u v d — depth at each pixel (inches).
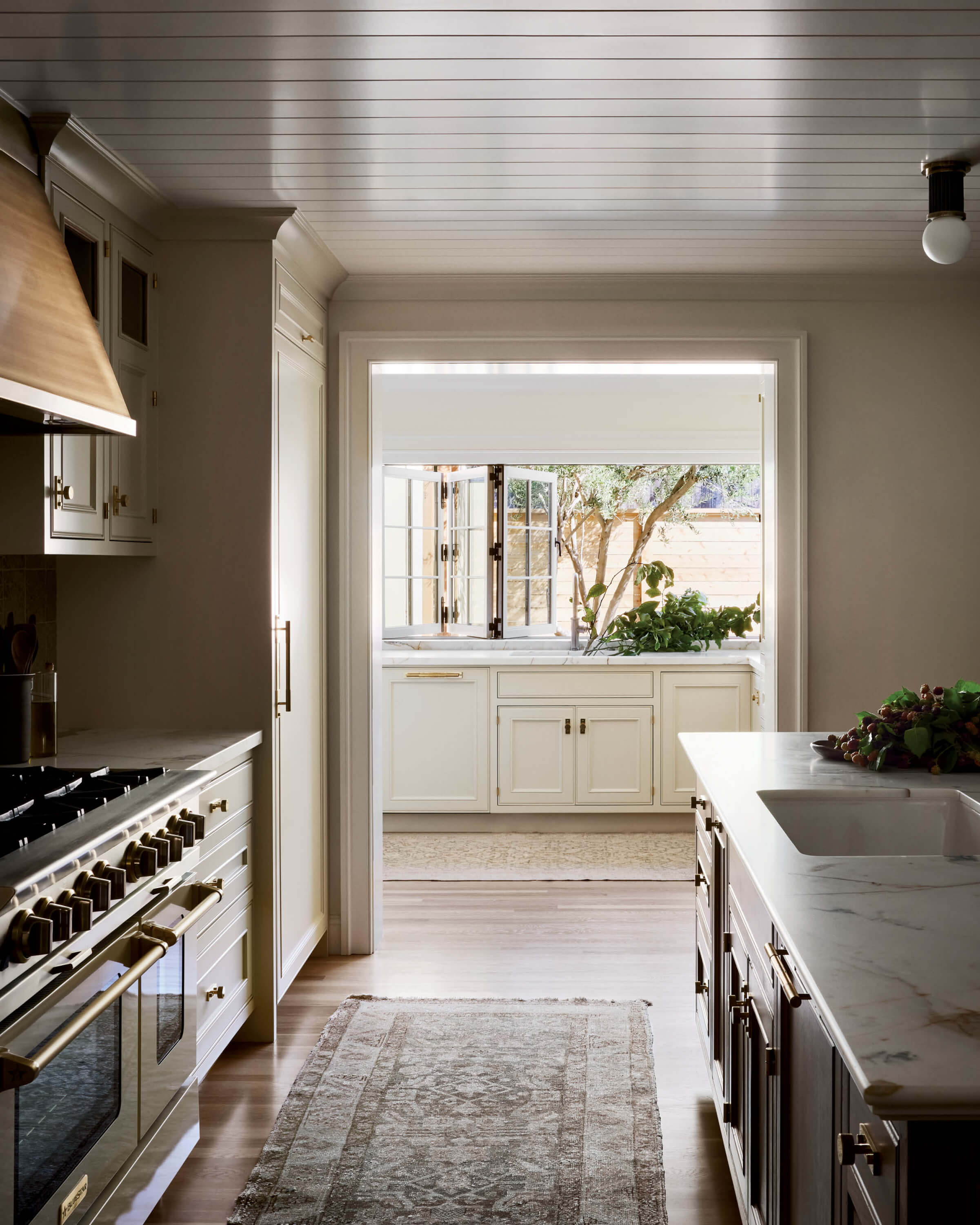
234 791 117.1
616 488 275.6
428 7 77.9
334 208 124.5
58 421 94.1
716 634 245.0
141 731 124.6
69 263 95.9
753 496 276.1
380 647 163.6
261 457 126.1
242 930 120.1
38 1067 59.8
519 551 250.1
